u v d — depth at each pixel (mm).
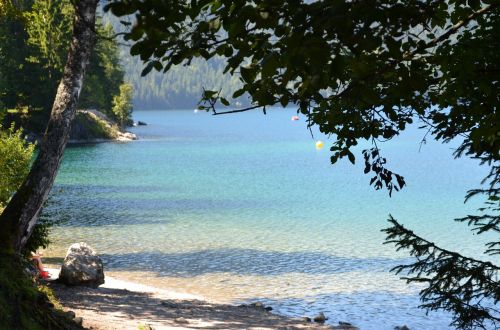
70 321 11180
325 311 20781
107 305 17438
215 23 3615
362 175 70062
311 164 82625
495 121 4250
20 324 8922
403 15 3096
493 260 28547
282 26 3393
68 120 12898
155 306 18578
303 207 46125
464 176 69188
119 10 2963
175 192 53062
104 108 127688
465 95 4668
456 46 4316
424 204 48531
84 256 20281
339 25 2977
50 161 12664
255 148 108688
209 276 25609
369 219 40938
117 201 46875
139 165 75562
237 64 3658
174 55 3764
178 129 169875
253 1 3445
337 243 32844
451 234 35750
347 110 5391
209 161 83625
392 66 3896
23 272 10062
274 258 29172
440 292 6754
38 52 90875
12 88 90250
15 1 15531
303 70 3174
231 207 45531
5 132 19359
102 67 109750
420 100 5348
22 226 12289
